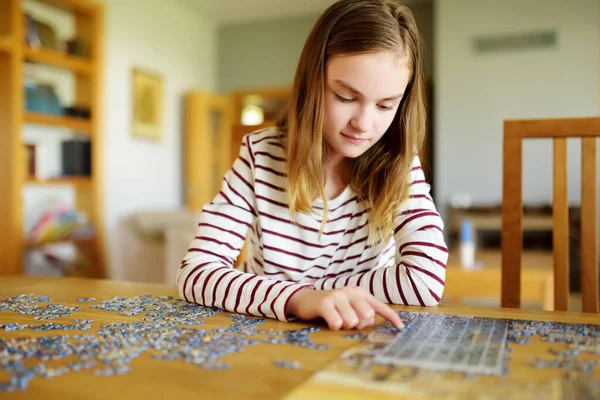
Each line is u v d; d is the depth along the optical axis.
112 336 0.63
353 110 0.88
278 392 0.45
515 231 1.13
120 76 4.27
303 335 0.65
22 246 3.03
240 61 5.75
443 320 0.71
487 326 0.67
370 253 1.08
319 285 0.94
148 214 4.04
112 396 0.44
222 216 1.01
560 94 4.52
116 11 4.21
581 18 4.45
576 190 4.35
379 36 0.84
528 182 4.59
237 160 1.09
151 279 4.11
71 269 3.30
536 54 4.56
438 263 0.91
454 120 4.76
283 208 1.03
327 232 1.05
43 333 0.64
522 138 1.15
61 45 3.45
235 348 0.58
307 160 0.95
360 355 0.53
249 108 6.02
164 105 4.88
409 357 0.53
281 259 1.03
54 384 0.46
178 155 5.11
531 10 4.56
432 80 5.06
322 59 0.90
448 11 4.75
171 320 0.72
